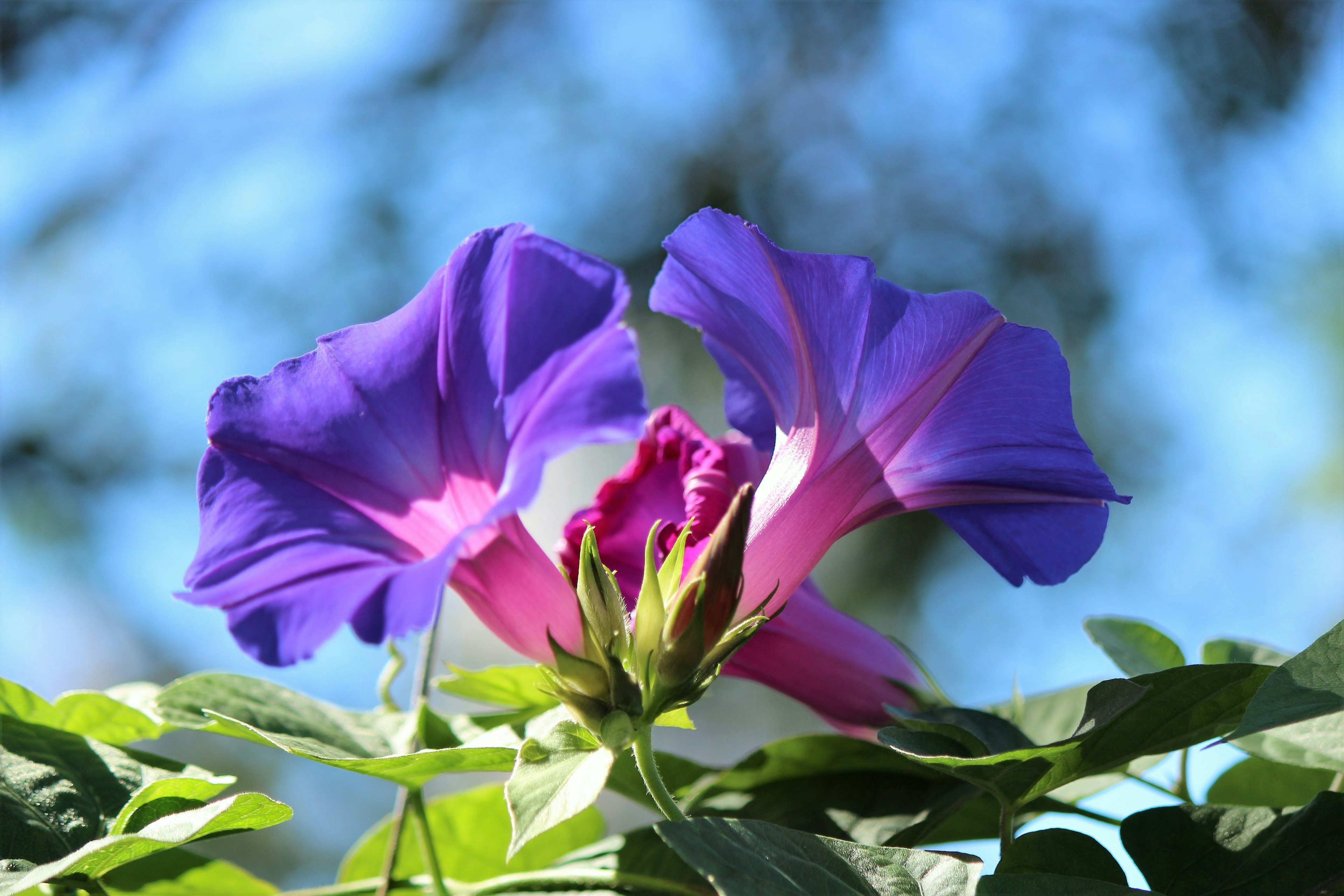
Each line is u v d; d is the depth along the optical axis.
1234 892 0.62
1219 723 0.63
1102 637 0.67
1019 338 0.65
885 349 0.64
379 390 0.63
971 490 0.66
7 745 0.65
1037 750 0.62
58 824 0.64
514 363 0.62
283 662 0.61
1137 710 0.63
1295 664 0.61
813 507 0.64
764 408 0.67
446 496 0.63
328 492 0.63
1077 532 0.66
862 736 0.67
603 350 0.61
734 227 0.64
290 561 0.62
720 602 0.62
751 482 0.67
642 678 0.62
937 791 0.66
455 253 0.63
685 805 0.67
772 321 0.65
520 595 0.62
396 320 0.63
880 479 0.65
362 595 0.60
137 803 0.63
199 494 0.62
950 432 0.65
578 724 0.62
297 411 0.63
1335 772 0.66
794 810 0.67
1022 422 0.65
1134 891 0.60
